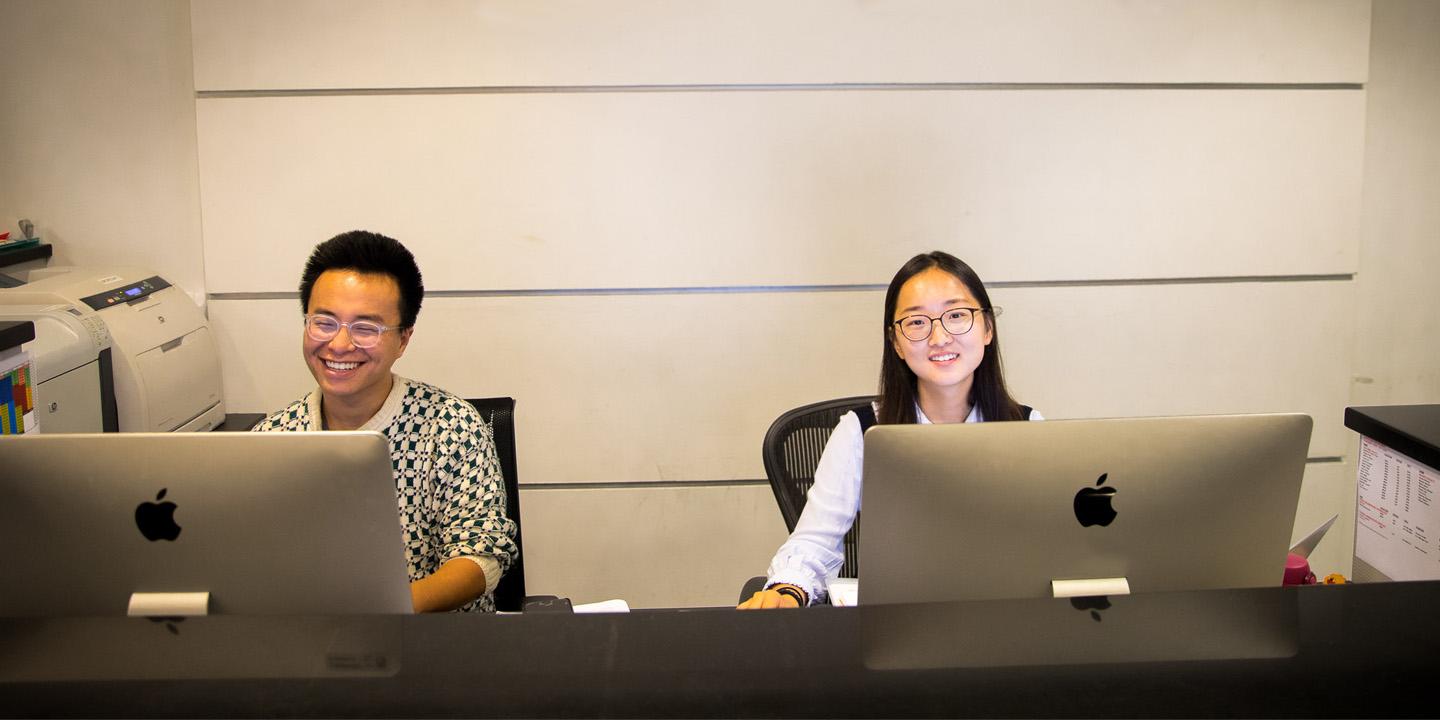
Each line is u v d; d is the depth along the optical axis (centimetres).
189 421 297
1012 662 99
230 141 313
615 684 95
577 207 320
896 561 132
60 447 123
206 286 321
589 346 328
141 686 95
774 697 93
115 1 312
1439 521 156
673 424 333
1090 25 316
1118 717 89
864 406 214
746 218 322
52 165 319
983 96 318
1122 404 338
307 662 100
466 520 190
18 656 101
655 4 311
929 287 184
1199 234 329
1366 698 92
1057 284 330
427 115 314
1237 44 319
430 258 321
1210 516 130
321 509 124
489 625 107
